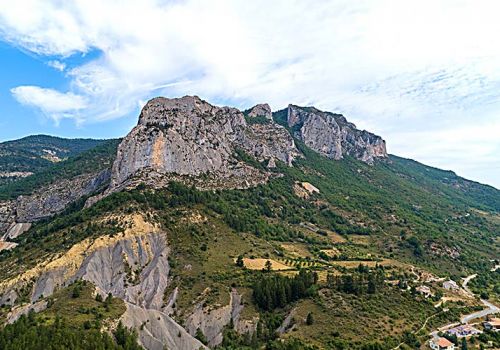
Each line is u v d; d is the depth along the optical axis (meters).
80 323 142.25
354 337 168.25
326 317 181.00
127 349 137.12
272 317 191.62
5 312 185.38
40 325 136.25
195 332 190.38
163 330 162.38
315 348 157.75
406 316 192.00
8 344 123.56
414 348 168.25
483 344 177.25
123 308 161.62
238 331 189.38
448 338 178.38
